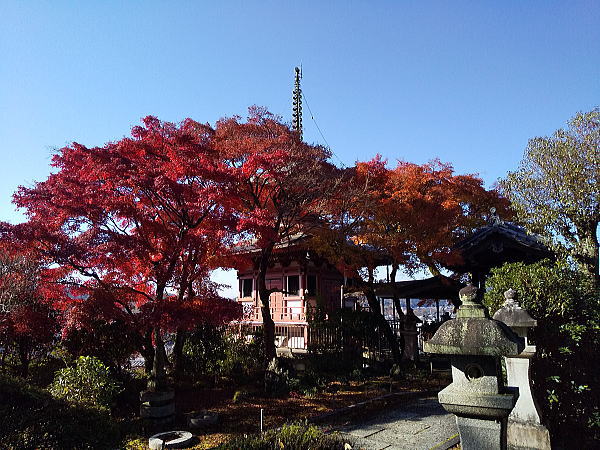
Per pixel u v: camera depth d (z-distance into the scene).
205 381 16.31
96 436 6.45
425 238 17.70
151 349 13.71
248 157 14.93
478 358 4.80
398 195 17.88
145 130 13.33
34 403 6.21
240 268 16.03
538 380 8.42
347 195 16.55
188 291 13.63
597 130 14.62
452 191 18.86
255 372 17.20
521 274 9.09
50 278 12.22
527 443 7.83
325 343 19.23
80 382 11.11
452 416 12.57
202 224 12.55
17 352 14.36
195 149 12.77
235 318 12.66
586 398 8.13
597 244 14.48
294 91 37.19
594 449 8.02
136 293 12.85
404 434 10.91
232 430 11.27
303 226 18.36
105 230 11.53
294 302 23.66
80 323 10.95
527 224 16.11
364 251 19.02
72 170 12.03
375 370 19.12
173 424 11.85
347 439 10.37
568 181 14.68
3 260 12.16
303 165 15.33
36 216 11.49
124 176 11.70
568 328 8.21
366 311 21.80
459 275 22.36
